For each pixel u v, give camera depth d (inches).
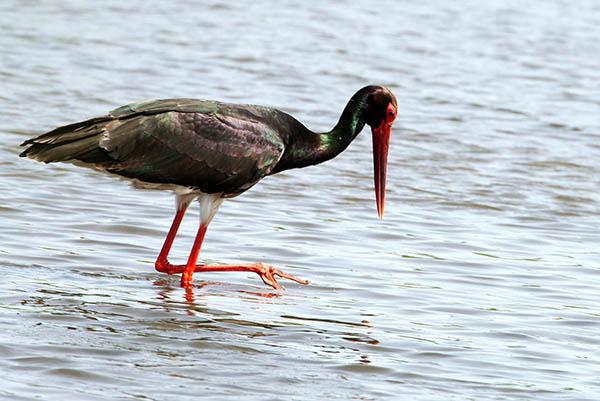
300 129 572.1
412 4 1425.9
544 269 582.6
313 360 435.5
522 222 677.3
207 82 996.6
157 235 612.1
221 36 1197.1
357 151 814.5
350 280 551.2
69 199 659.4
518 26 1311.5
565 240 643.5
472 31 1280.8
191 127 535.5
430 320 494.9
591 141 877.2
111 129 523.5
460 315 503.2
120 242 593.3
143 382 399.9
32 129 799.7
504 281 559.2
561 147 854.5
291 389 403.9
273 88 996.6
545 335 480.7
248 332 466.0
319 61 1111.6
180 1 1379.2
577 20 1354.6
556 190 746.2
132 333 452.1
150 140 528.4
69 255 561.9
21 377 395.2
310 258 585.9
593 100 1016.2
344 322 487.2
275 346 449.7
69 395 382.6
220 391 396.8
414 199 711.1
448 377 425.1
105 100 900.6
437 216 678.5
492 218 682.8
